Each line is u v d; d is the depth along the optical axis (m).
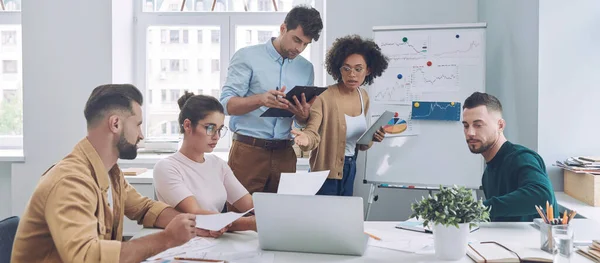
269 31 4.06
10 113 4.07
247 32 4.06
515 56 3.19
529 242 1.68
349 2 3.71
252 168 2.63
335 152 2.60
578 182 2.71
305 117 2.49
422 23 3.73
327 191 2.60
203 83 4.10
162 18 4.05
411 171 3.35
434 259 1.55
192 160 2.04
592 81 2.84
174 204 1.92
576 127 2.86
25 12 3.67
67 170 1.33
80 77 3.70
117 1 3.75
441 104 3.31
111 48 3.68
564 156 2.88
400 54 3.40
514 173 2.00
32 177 3.73
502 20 3.39
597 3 2.81
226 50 4.05
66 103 3.71
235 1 4.06
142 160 3.69
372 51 2.65
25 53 3.69
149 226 1.86
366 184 3.79
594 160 2.68
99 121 1.39
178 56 4.09
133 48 4.07
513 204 1.85
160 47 4.09
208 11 4.06
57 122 3.72
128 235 3.35
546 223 1.56
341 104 2.63
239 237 1.81
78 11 3.67
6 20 4.02
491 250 1.55
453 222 1.50
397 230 1.88
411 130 3.37
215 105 2.02
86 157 1.39
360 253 1.58
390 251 1.63
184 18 4.05
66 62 3.69
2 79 4.05
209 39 4.07
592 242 1.58
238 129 2.65
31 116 3.71
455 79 3.32
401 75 3.39
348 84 2.61
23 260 1.37
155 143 3.84
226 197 2.13
